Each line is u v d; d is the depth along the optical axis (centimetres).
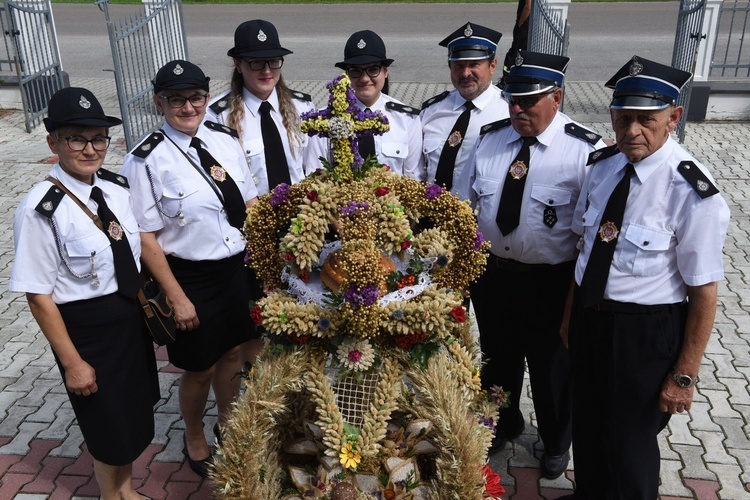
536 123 335
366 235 259
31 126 999
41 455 395
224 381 387
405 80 1226
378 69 418
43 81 1039
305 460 301
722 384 451
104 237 303
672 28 1614
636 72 276
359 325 259
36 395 448
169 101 338
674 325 292
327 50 1464
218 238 352
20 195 768
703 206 273
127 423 320
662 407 297
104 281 304
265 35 393
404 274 279
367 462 276
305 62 1370
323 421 273
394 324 267
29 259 288
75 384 301
